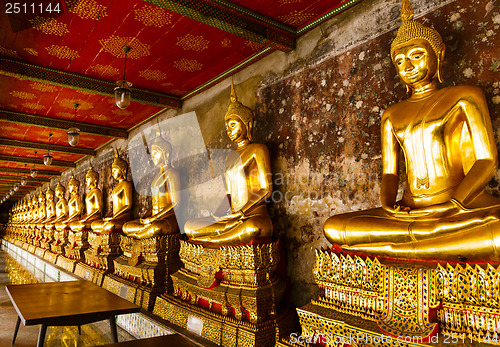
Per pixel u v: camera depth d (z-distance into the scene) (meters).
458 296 2.34
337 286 2.92
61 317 3.42
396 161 3.09
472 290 2.29
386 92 3.57
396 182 3.04
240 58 5.18
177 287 4.76
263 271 3.78
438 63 2.93
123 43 4.67
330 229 3.05
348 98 3.90
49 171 14.77
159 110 7.45
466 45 3.05
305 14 4.14
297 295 4.21
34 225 14.77
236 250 3.87
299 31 4.44
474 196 2.54
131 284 5.79
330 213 3.95
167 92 6.52
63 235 10.38
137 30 4.37
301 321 3.08
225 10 3.85
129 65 5.33
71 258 9.11
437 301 2.39
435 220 2.56
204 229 4.26
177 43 4.70
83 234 8.73
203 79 5.94
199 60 5.21
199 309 4.20
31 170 12.29
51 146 10.41
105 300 4.07
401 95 3.45
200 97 6.36
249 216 4.03
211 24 3.88
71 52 4.89
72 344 4.60
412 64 2.91
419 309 2.44
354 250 2.91
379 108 3.62
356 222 2.90
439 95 2.85
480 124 2.62
